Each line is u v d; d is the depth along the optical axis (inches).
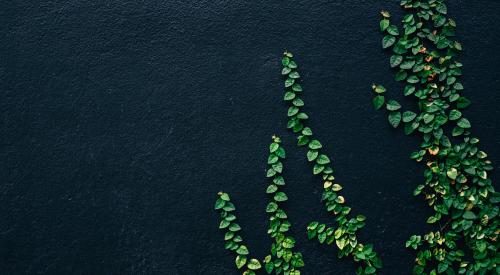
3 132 260.8
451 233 237.9
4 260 243.6
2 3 280.2
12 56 273.4
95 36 276.2
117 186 253.3
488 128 253.6
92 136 260.4
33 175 254.7
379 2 277.1
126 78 269.3
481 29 269.6
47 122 262.5
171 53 273.0
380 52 268.7
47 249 245.0
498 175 246.4
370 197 248.7
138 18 278.4
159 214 249.4
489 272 232.5
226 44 273.7
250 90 265.9
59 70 270.8
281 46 272.5
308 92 264.1
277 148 253.3
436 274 235.5
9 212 249.6
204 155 257.0
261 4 279.6
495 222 235.9
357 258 238.8
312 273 240.2
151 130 261.1
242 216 247.8
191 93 266.4
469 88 260.1
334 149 255.6
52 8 280.1
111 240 246.2
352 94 263.0
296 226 245.6
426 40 266.1
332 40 272.5
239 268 241.4
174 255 244.2
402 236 242.7
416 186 248.4
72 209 250.1
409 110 257.6
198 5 279.6
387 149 254.2
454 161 244.8
